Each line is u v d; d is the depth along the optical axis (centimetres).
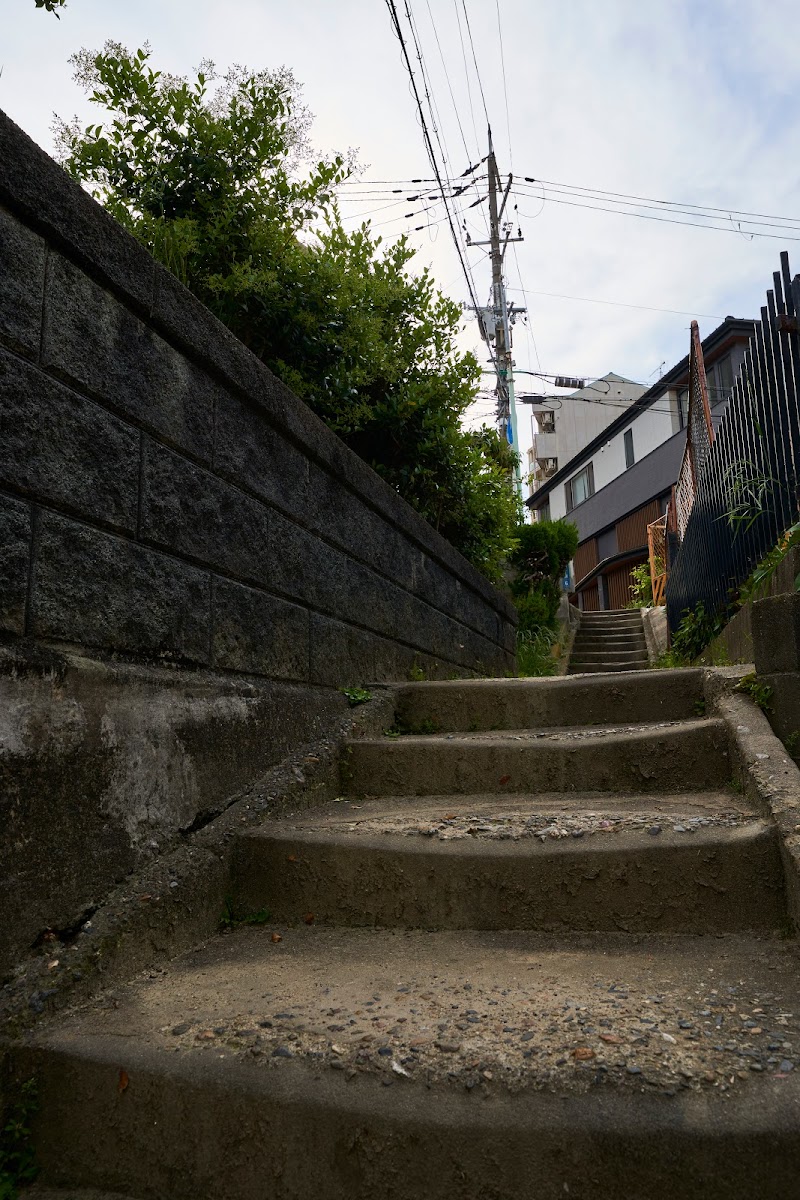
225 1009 181
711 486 621
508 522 825
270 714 311
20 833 181
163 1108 155
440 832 255
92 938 197
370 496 447
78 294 222
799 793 240
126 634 234
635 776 310
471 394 642
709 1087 140
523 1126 136
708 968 194
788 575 344
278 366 464
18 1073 166
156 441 257
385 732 393
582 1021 165
